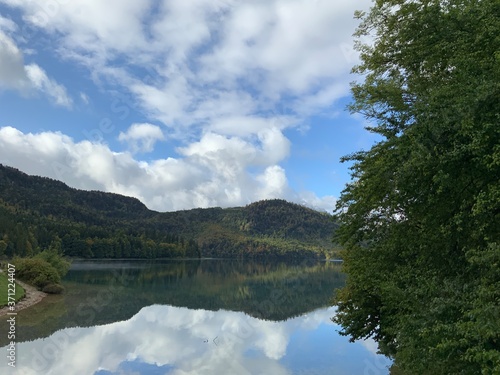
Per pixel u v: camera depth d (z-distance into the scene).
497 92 10.95
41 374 23.95
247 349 32.09
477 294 10.80
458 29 13.14
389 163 13.95
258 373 25.41
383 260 17.00
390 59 16.25
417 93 14.40
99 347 31.62
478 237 12.51
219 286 92.44
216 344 33.91
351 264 19.11
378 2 16.16
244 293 78.56
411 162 12.17
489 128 10.91
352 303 23.05
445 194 13.10
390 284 13.96
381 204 15.93
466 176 12.33
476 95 10.93
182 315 50.66
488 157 10.80
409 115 13.94
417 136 12.59
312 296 73.94
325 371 25.81
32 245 126.44
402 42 15.16
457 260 13.63
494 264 10.14
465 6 12.94
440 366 11.78
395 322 16.95
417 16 14.50
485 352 8.98
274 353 30.70
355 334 22.55
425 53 14.16
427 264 14.71
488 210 11.58
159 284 93.12
